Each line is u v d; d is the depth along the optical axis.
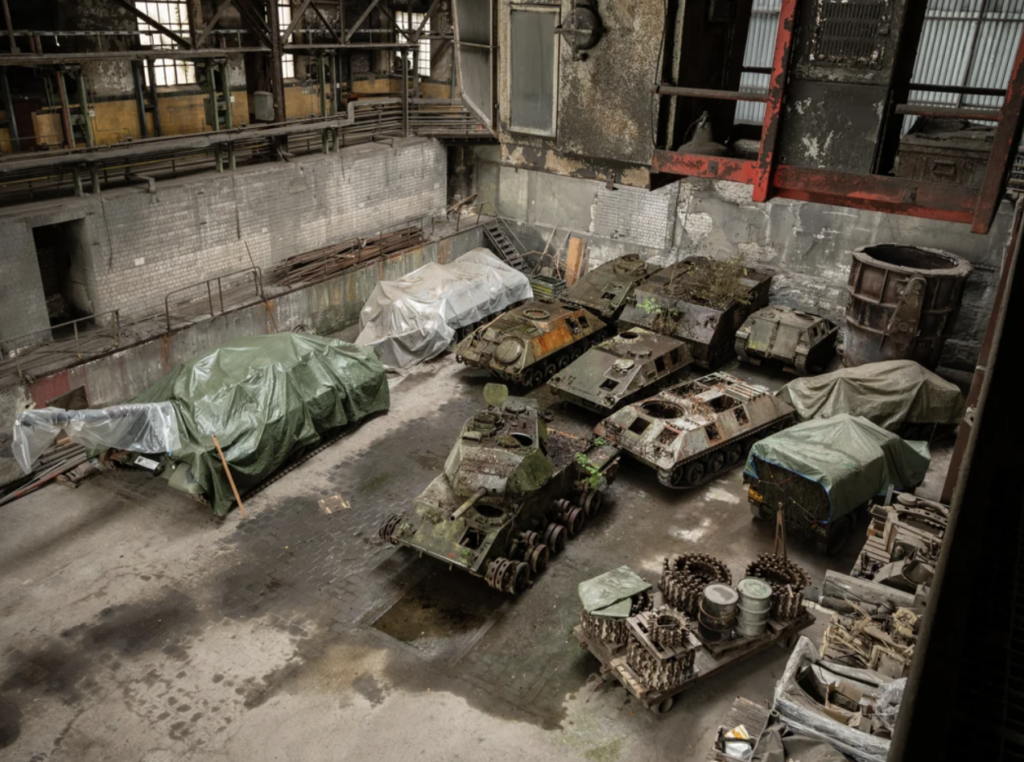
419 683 11.82
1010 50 20.12
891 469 14.96
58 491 16.05
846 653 10.97
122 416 15.11
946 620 2.37
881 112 6.25
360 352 18.84
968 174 8.16
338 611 13.20
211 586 13.67
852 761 9.09
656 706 11.27
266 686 11.73
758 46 23.08
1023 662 2.43
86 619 12.88
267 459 16.17
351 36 24.38
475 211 28.72
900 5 5.95
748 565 13.32
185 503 15.84
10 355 16.59
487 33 7.87
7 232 16.12
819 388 17.73
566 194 26.88
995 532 3.15
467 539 13.53
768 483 14.71
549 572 14.21
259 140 22.12
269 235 21.73
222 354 16.94
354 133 25.39
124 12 19.95
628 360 18.95
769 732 9.16
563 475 14.94
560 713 11.36
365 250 23.58
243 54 23.45
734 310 21.52
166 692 11.59
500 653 12.41
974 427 3.46
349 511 15.74
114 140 20.58
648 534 15.31
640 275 23.11
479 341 20.34
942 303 18.62
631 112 7.27
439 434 18.55
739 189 23.52
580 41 7.13
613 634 11.53
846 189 6.47
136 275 18.77
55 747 10.70
